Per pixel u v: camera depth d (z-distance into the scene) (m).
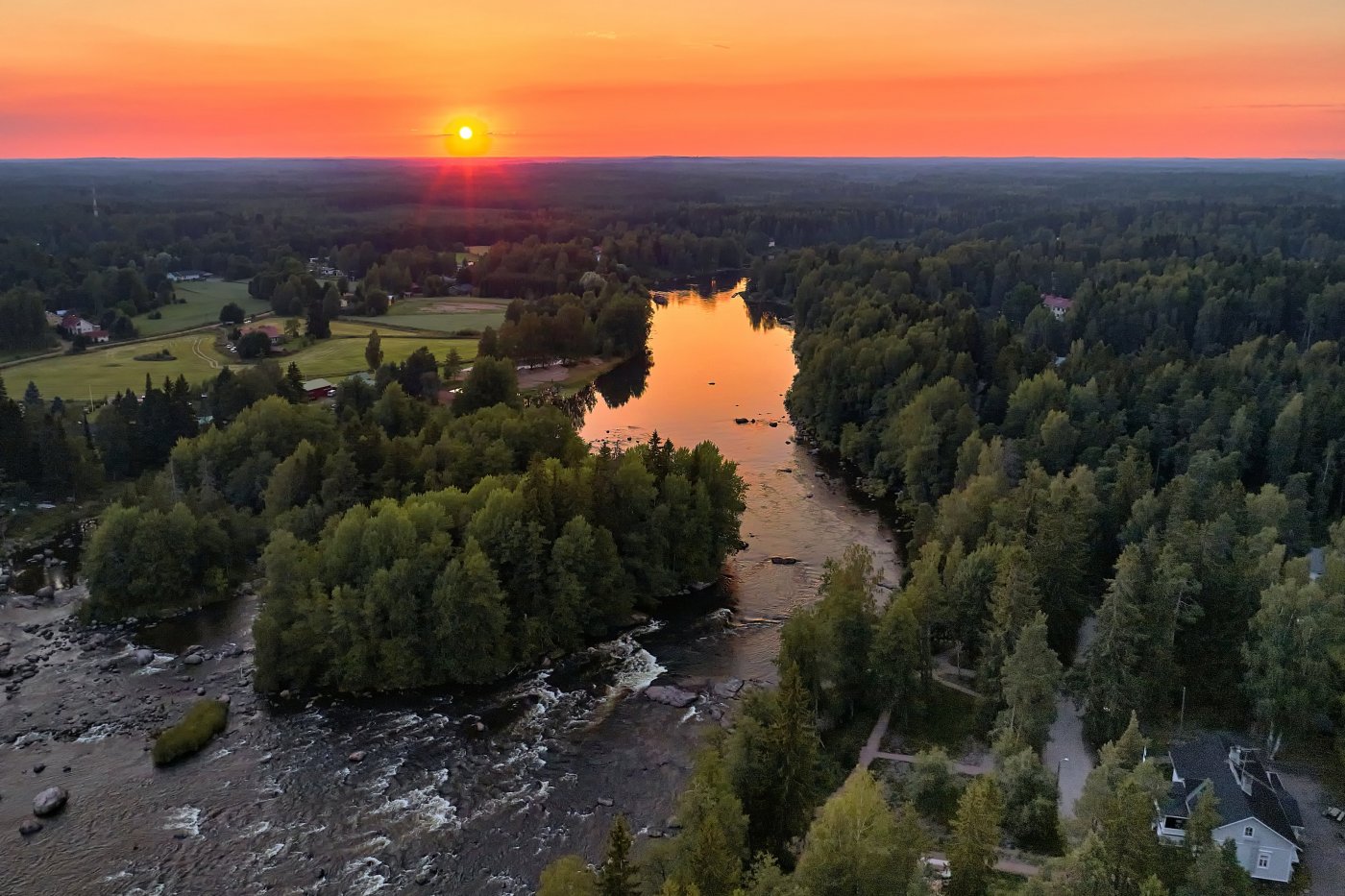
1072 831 64.19
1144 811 55.72
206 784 82.81
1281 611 78.62
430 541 102.31
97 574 113.44
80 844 75.00
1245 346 179.88
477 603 98.31
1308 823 69.62
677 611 115.88
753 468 166.62
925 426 146.00
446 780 83.25
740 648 106.81
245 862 73.06
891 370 175.75
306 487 130.38
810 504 150.00
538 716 93.31
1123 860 54.50
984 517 110.69
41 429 147.88
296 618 99.62
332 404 189.50
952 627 97.25
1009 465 132.00
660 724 91.69
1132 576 83.56
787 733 68.50
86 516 146.62
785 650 85.75
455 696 97.12
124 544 115.19
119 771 84.38
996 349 182.00
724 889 56.38
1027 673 75.56
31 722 91.88
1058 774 76.50
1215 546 93.31
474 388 181.12
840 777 78.81
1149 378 154.38
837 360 180.25
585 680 100.12
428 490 124.75
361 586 99.62
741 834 63.28
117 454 158.25
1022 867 65.81
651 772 84.00
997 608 87.94
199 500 126.88
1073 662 93.12
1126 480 113.31
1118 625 80.94
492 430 142.88
